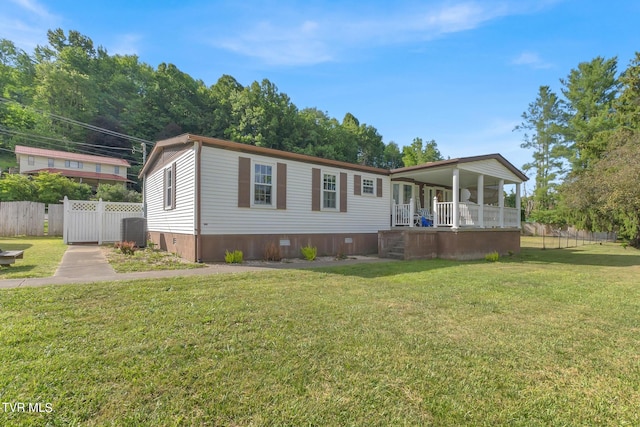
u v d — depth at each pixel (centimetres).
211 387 242
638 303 521
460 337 356
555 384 260
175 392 235
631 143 1530
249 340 333
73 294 493
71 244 1373
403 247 1145
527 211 3959
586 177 1827
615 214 1834
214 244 931
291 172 1101
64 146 3862
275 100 4262
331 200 1220
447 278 722
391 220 1437
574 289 630
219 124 4031
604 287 655
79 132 3966
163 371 264
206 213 920
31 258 902
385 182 1409
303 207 1132
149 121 3978
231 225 966
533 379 267
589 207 1891
